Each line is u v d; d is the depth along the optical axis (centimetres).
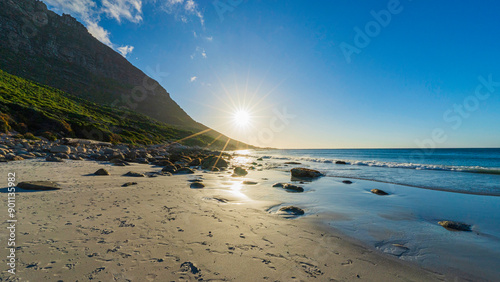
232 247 366
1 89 4416
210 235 414
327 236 430
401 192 904
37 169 1212
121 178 1055
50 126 3731
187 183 998
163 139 7244
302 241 403
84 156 2184
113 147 3659
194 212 557
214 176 1301
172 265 303
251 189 912
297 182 1164
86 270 279
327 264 322
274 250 361
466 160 3591
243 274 288
